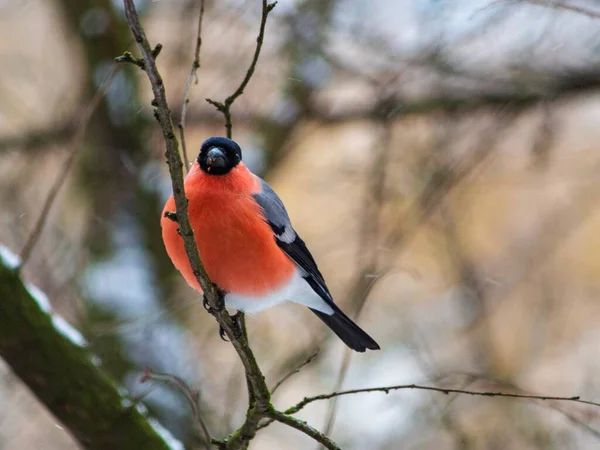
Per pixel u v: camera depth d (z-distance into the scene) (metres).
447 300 13.48
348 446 11.58
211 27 12.30
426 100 12.40
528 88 11.98
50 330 7.48
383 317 13.06
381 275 8.64
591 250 14.06
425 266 13.75
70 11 13.33
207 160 7.08
